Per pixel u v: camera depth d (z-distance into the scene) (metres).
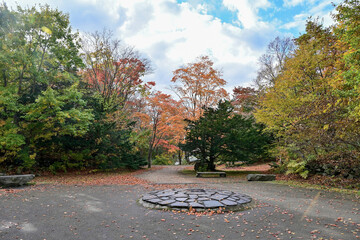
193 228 4.61
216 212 5.68
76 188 9.27
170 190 8.22
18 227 4.53
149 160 23.59
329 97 9.76
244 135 14.91
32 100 13.27
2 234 4.16
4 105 11.88
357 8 8.34
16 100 12.05
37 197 7.32
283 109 12.54
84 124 13.09
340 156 10.18
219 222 4.98
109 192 8.48
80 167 15.27
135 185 10.38
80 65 14.67
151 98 22.31
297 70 12.60
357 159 9.42
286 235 4.22
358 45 8.37
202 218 5.24
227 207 5.97
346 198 7.48
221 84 22.62
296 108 10.92
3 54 11.45
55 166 14.06
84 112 13.30
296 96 12.76
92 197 7.52
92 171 15.62
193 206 5.94
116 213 5.65
